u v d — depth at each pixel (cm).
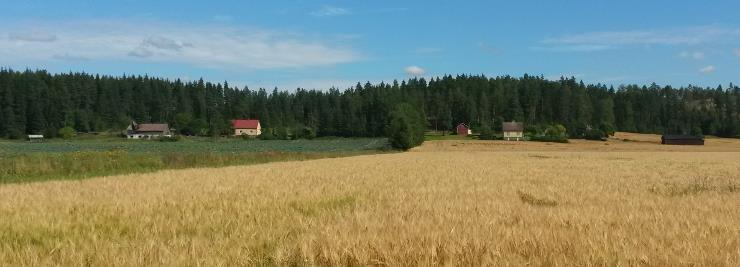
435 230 828
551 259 661
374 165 3372
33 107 12769
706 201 1323
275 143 11000
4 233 906
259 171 2659
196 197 1382
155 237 848
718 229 889
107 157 3412
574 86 17838
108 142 11238
